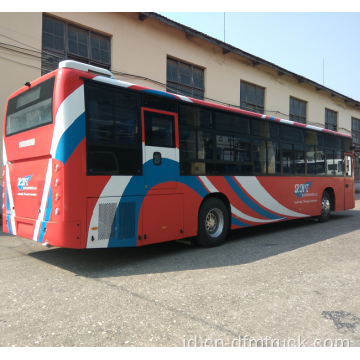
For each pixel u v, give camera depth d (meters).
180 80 14.47
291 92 20.73
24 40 9.72
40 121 4.87
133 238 5.12
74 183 4.47
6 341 2.79
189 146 6.10
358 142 28.12
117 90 5.06
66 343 2.76
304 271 4.88
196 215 6.16
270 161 8.00
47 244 4.60
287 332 3.03
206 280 4.43
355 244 6.79
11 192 5.57
